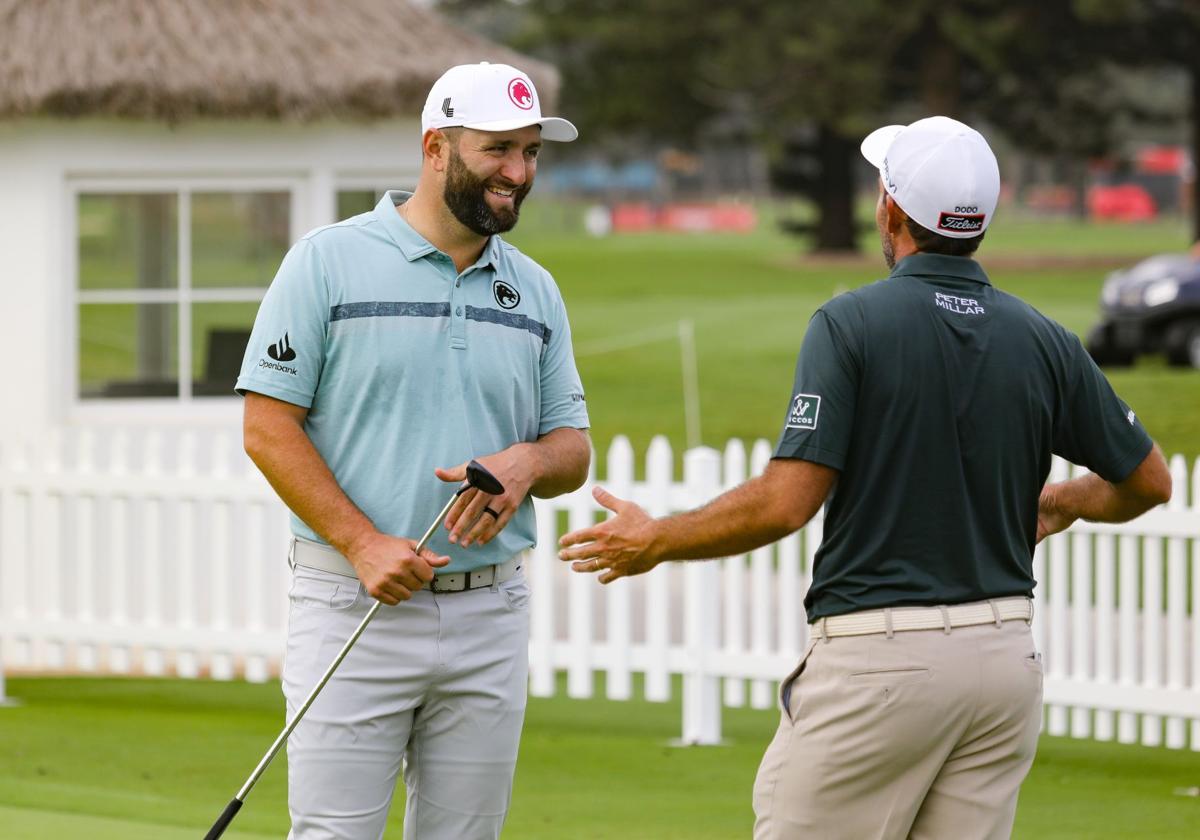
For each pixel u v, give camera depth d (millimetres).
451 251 13172
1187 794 21562
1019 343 12383
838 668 12117
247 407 13039
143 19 30031
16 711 26281
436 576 12977
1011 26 109625
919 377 12078
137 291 30547
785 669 24125
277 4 30953
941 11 112438
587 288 108625
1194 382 58500
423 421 12984
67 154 29734
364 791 13078
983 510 12211
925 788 12141
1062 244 156000
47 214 29734
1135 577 23188
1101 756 24062
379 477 12969
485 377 13141
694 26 119125
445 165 12891
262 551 26594
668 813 20344
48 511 27891
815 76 113312
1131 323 64500
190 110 29406
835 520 12242
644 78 123812
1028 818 20188
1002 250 141500
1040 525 13750
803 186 134625
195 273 30766
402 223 13117
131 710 26438
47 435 29891
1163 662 27141
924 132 12594
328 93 29781
